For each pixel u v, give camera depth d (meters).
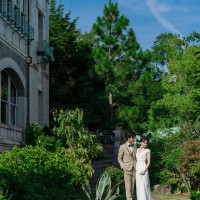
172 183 13.78
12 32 13.80
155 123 25.61
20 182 6.09
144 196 8.52
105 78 21.88
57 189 7.14
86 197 8.66
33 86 16.59
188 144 13.25
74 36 29.33
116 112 23.00
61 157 8.68
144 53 22.75
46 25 20.72
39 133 14.05
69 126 10.76
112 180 11.73
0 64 12.34
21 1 15.69
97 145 11.27
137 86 21.62
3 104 13.55
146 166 8.62
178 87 27.48
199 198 9.97
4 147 12.11
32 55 16.64
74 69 26.42
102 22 23.77
